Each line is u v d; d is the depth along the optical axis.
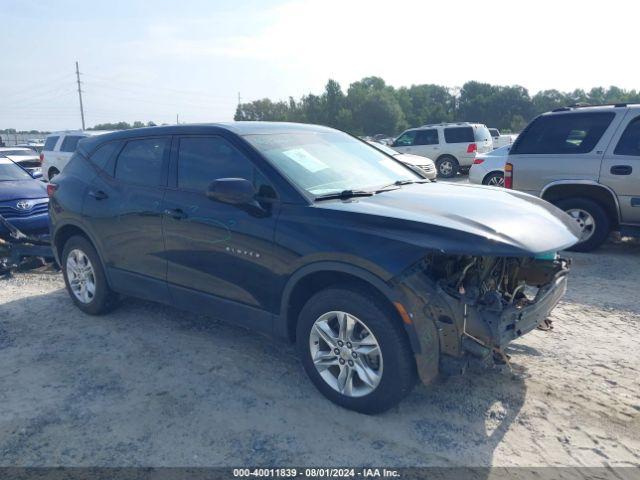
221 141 4.09
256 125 4.37
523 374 3.89
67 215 5.14
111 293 5.11
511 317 3.16
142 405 3.60
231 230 3.79
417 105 122.50
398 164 4.89
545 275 3.83
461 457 3.01
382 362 3.19
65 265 5.39
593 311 5.12
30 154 19.14
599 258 7.06
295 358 4.26
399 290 3.01
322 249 3.29
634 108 6.88
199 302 4.20
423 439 3.17
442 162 19.58
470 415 3.40
